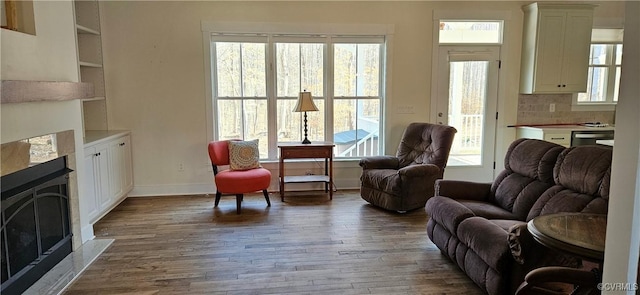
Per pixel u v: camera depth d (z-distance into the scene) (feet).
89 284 9.13
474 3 17.20
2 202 7.97
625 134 3.01
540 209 9.12
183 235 12.18
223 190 14.12
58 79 10.19
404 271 9.80
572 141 16.94
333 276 9.55
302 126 17.49
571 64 17.19
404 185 13.93
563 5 16.65
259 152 16.93
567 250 5.76
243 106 17.04
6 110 8.05
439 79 17.61
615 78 18.69
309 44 17.03
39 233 9.32
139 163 16.60
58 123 10.09
